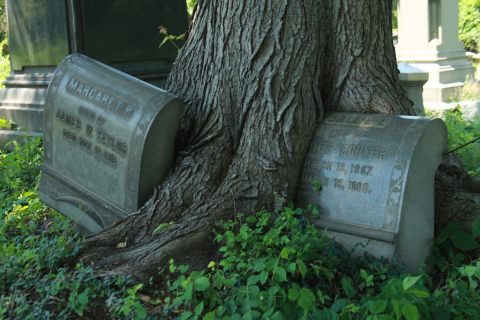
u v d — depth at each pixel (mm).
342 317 3186
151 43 8336
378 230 3885
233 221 4125
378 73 4598
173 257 3893
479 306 3480
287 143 4266
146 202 4328
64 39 7602
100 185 4715
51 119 5164
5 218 5266
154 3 8320
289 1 4340
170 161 4449
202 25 4719
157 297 3682
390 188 3896
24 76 8312
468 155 5785
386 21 4715
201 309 3193
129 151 4383
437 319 3301
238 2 4410
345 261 3836
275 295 3371
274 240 3758
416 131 3979
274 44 4324
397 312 2973
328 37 4594
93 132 4711
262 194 4219
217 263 3898
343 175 4125
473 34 19391
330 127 4371
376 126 4176
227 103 4457
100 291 3596
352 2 4543
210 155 4383
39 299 3594
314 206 4129
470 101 10805
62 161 5105
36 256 3965
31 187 6195
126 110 4465
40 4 7812
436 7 11898
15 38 8328
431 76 11695
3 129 8305
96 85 4785
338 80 4586
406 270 3949
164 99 4293
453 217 4414
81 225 4891
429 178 4074
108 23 7816
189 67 4770
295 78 4328
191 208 4180
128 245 4094
